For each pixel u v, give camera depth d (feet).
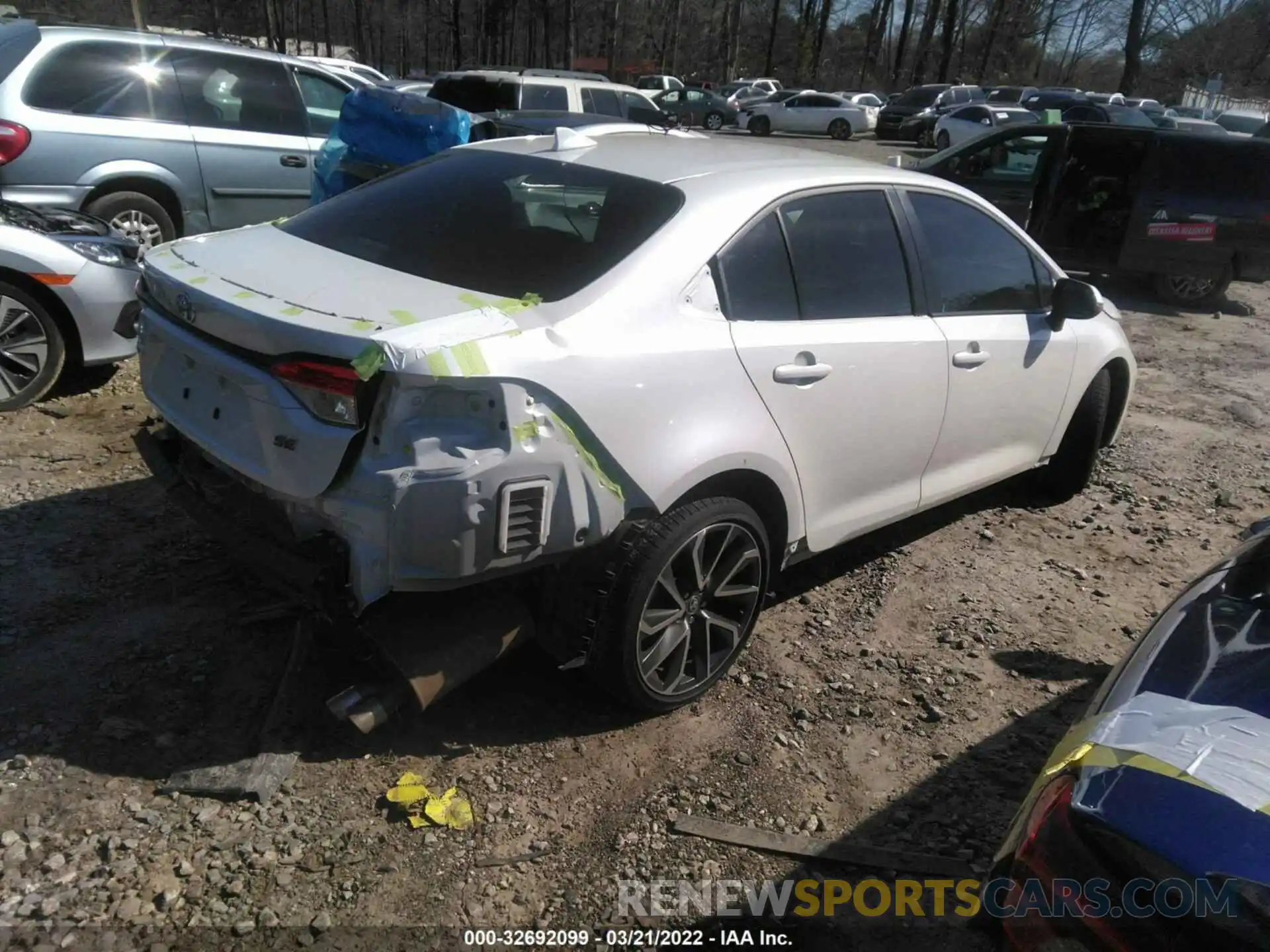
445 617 9.32
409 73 198.80
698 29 214.07
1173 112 99.91
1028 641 12.68
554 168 11.23
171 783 8.88
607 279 9.43
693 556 9.93
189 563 12.40
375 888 8.15
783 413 10.55
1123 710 6.40
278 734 9.54
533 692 10.68
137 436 10.99
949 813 9.55
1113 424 18.06
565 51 167.43
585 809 9.20
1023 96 101.09
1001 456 14.71
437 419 8.14
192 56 24.38
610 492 9.02
